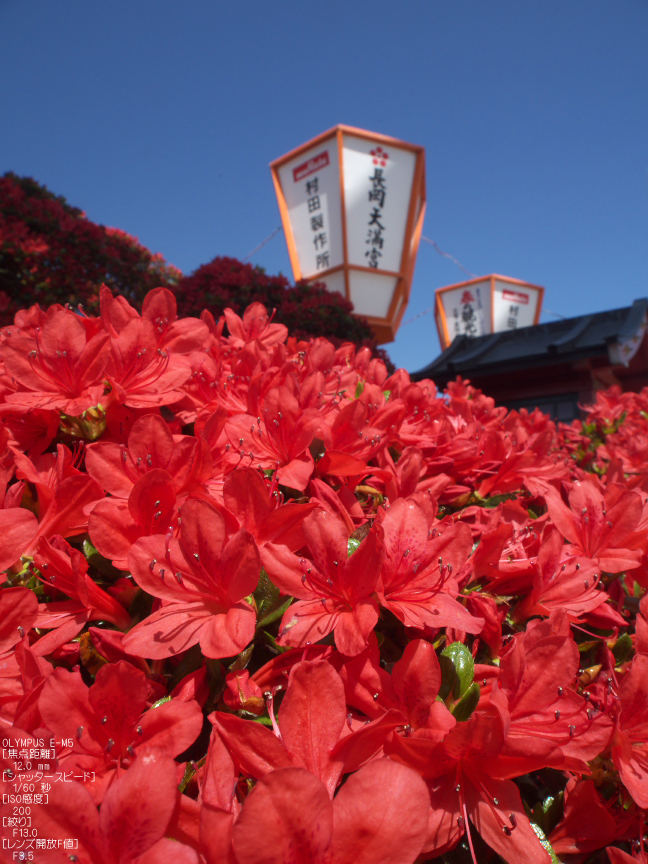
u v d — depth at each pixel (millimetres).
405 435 1888
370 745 912
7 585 1227
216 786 812
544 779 1311
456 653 1136
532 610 1400
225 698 1012
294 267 13297
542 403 11938
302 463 1416
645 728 1138
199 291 9648
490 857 1058
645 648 1188
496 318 21453
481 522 1710
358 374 2361
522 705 1069
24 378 1448
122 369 1543
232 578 1026
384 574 1134
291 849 679
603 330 11586
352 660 1042
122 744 906
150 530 1172
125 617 1171
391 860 701
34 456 1497
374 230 12609
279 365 1867
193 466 1239
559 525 1593
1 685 1000
